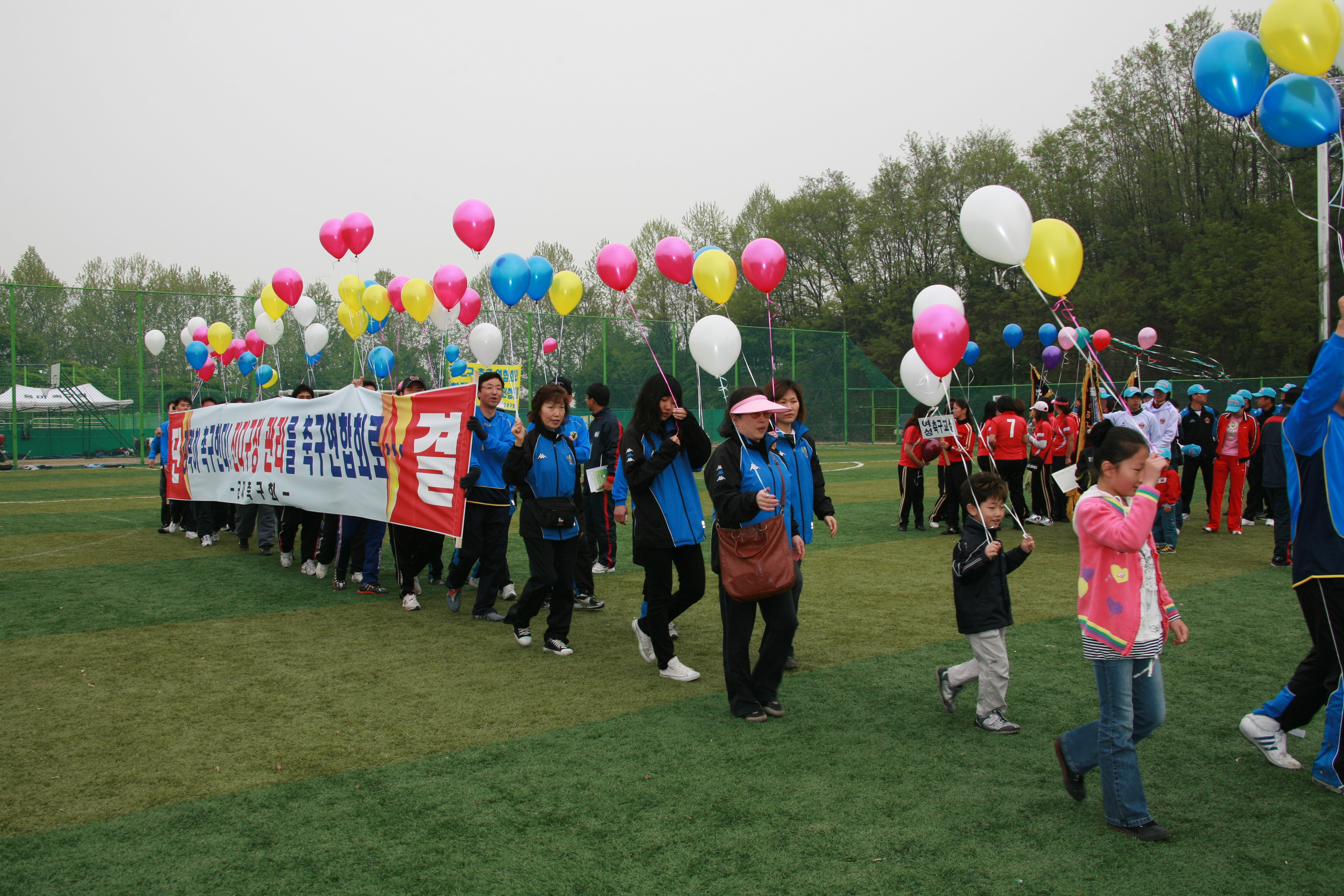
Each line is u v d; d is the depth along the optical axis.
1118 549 3.14
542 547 5.63
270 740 4.21
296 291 11.34
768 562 4.35
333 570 8.73
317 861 3.04
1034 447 12.02
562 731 4.32
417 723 4.44
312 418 8.17
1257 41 4.43
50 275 48.94
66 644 5.97
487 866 2.99
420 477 6.86
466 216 8.08
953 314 4.57
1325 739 3.62
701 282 6.32
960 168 42.53
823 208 47.12
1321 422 3.40
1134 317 32.34
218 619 6.72
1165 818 3.36
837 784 3.68
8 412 25.94
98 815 3.41
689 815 3.38
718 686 5.08
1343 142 4.43
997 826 3.29
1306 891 2.83
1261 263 29.28
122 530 11.80
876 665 5.45
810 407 33.84
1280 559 8.58
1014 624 6.41
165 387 27.02
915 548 10.07
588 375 27.28
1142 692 3.33
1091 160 36.12
